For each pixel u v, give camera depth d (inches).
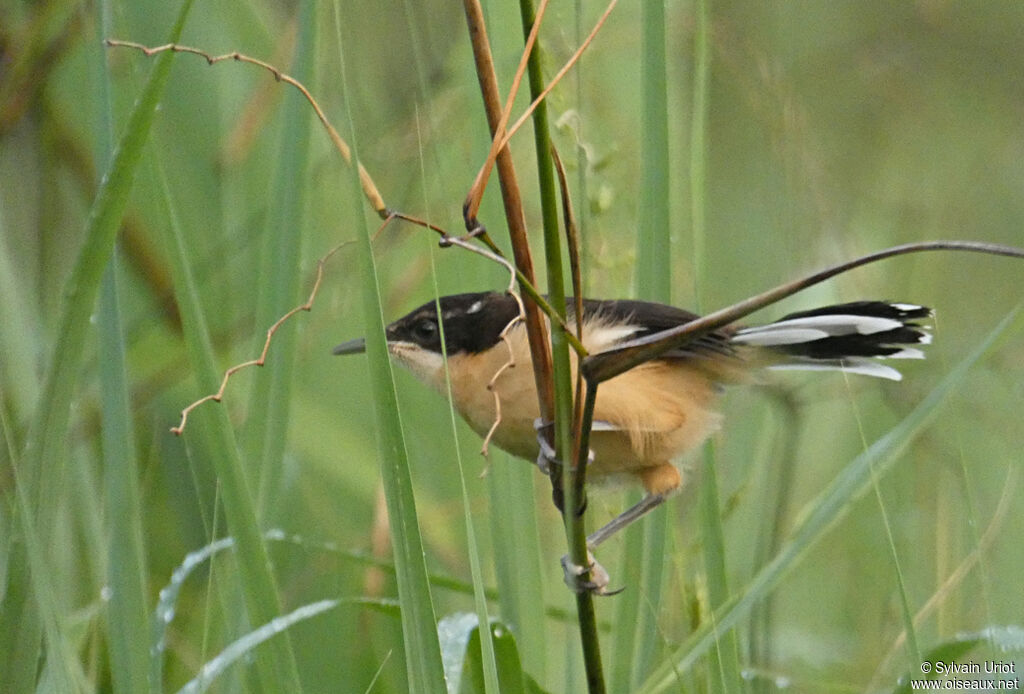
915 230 625.9
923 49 713.6
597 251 383.2
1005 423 463.8
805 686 420.2
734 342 378.9
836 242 522.6
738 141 617.0
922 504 478.6
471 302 394.6
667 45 334.0
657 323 381.1
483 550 421.4
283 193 331.3
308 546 370.9
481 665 291.7
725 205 609.0
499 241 357.7
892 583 443.5
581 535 249.0
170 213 289.6
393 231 473.4
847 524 487.8
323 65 460.1
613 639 324.8
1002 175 684.1
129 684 275.1
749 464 462.6
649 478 380.2
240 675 299.0
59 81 440.1
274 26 511.8
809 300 512.4
